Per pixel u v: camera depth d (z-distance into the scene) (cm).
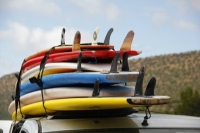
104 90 423
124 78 414
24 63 518
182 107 3328
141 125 428
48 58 466
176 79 4900
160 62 5428
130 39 445
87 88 429
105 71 422
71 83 429
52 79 438
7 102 4191
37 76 477
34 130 398
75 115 427
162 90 4684
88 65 441
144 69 400
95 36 476
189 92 3369
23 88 498
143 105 394
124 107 408
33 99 468
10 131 540
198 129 437
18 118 548
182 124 441
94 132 407
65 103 410
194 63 5203
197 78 4841
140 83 400
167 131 428
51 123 409
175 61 5378
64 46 476
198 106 3297
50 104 425
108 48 460
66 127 404
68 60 457
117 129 416
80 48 456
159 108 4000
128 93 429
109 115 434
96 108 410
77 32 448
